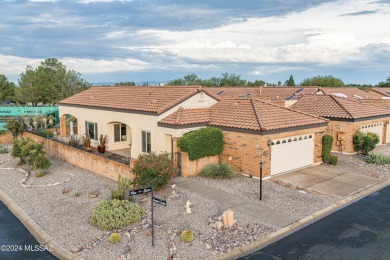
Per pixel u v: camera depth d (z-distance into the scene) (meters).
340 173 20.16
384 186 17.91
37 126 35.03
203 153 19.48
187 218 13.43
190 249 11.05
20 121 33.53
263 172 18.67
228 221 12.59
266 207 14.66
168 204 14.94
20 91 59.66
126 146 27.73
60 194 16.72
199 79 89.31
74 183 18.56
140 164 16.50
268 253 11.01
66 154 23.66
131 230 12.40
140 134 22.88
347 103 28.20
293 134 20.12
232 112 21.58
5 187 18.11
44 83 59.94
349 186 17.70
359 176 19.56
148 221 13.16
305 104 29.84
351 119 25.38
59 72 60.41
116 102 25.95
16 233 12.74
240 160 19.72
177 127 19.94
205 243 11.43
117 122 26.14
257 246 11.41
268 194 16.31
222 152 20.77
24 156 21.42
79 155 22.06
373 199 15.92
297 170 20.83
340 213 14.21
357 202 15.52
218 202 15.20
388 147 28.56
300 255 10.86
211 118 21.78
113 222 12.61
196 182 18.22
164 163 16.69
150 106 22.47
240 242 11.54
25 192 17.17
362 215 14.01
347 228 12.79
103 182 18.70
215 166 19.23
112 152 26.12
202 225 12.79
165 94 23.86
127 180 17.64
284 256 10.82
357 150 25.80
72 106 30.56
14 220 13.96
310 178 19.08
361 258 10.66
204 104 23.31
